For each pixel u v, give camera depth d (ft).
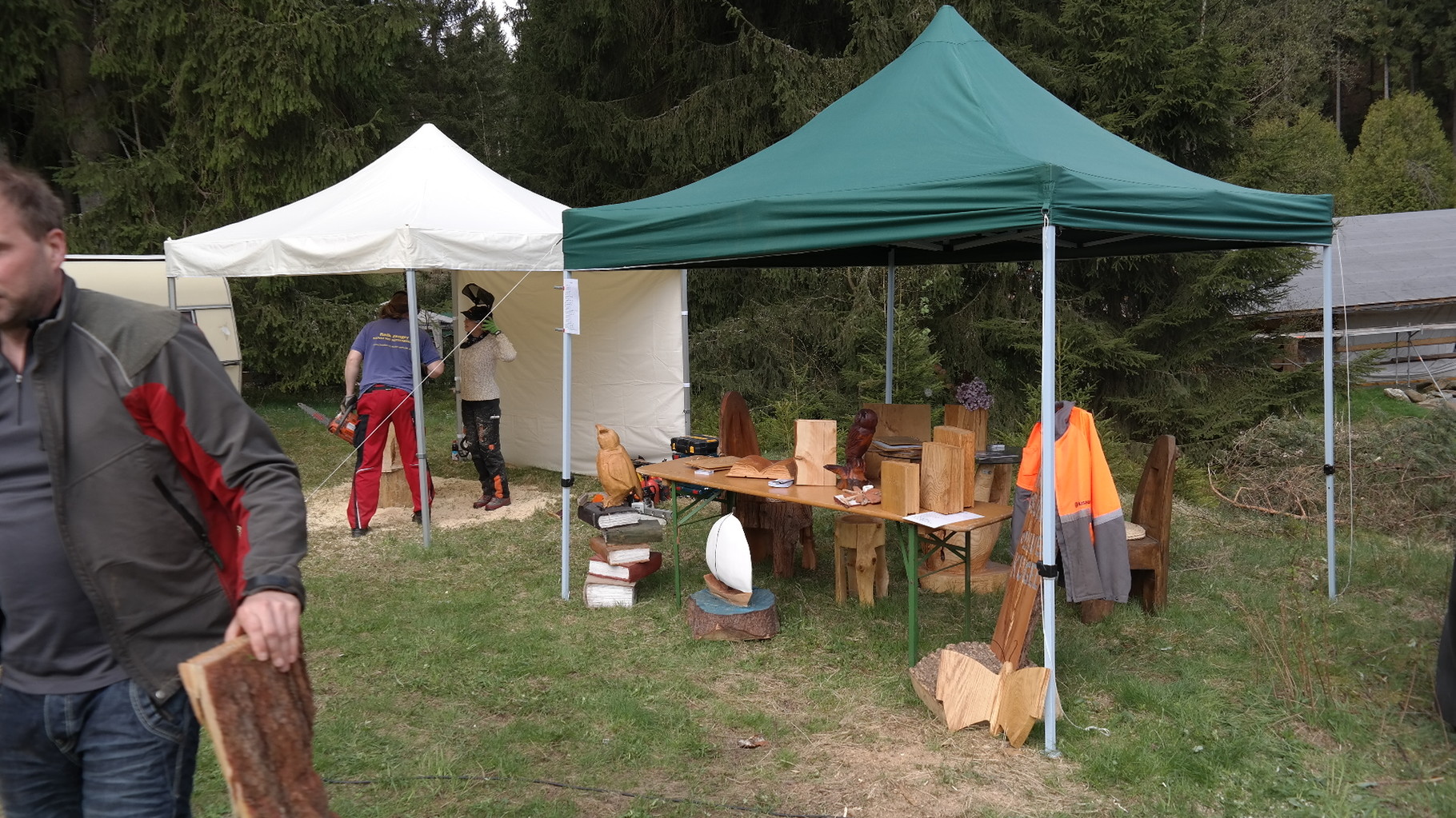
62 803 5.92
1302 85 81.82
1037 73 37.93
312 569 19.90
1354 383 36.19
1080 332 35.22
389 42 45.55
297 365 48.39
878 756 11.43
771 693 13.34
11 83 41.55
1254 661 14.21
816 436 15.58
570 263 16.79
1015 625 12.17
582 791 10.68
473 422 25.00
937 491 13.82
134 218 44.62
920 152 13.61
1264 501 24.94
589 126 44.06
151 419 5.44
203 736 11.78
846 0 41.57
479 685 13.70
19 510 5.35
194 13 42.88
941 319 39.75
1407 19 123.54
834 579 18.43
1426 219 65.72
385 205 22.98
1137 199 12.24
